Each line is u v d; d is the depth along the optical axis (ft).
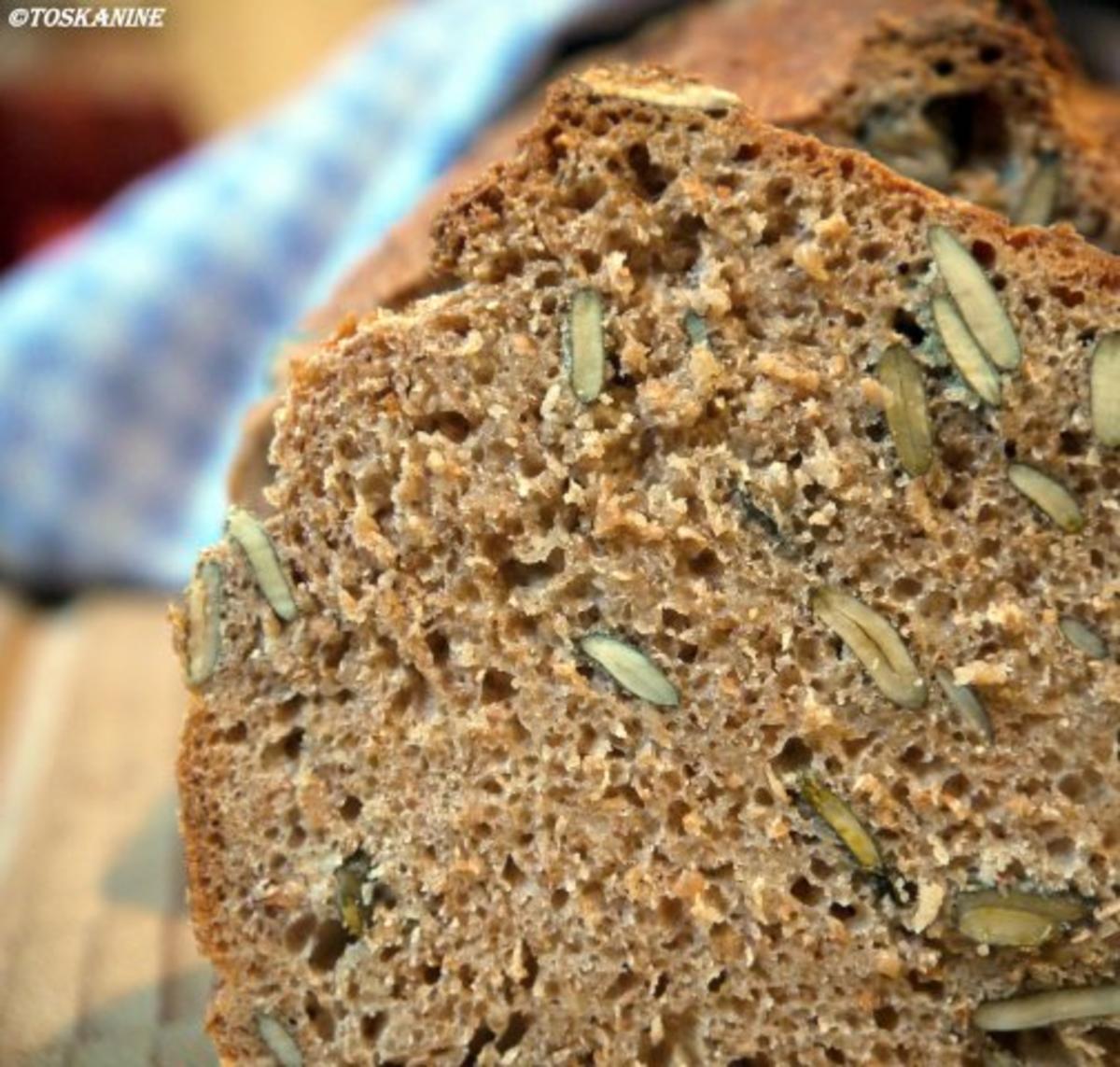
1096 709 0.50
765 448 0.51
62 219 1.57
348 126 1.24
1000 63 0.59
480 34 1.01
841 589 0.51
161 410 1.19
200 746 0.53
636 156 0.51
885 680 0.51
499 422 0.51
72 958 0.67
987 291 0.49
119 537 1.16
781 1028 0.52
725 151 0.50
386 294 0.57
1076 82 0.67
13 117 1.55
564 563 0.52
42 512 1.15
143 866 0.74
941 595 0.50
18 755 0.87
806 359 0.50
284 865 0.54
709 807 0.52
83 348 1.17
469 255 0.51
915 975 0.52
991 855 0.51
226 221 1.22
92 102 1.58
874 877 0.51
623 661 0.51
